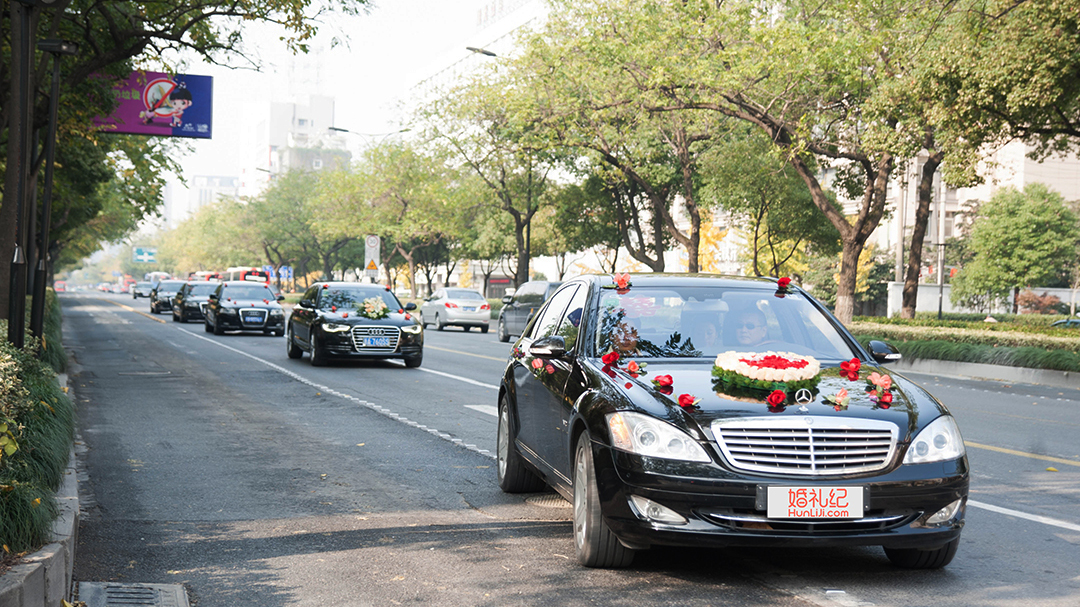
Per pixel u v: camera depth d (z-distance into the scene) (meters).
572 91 29.80
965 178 18.56
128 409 12.10
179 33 17.02
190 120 22.30
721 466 4.63
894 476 4.68
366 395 14.10
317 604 4.59
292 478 7.80
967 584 4.96
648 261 41.16
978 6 18.73
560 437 5.79
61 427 7.66
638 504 4.74
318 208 65.50
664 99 25.30
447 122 43.19
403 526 6.18
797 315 6.18
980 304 55.84
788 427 4.68
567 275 74.88
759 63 22.23
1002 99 17.55
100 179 25.30
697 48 23.78
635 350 5.74
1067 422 12.30
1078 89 17.20
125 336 29.08
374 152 53.88
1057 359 18.94
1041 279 53.62
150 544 5.71
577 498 5.32
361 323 18.67
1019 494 7.40
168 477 7.82
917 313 48.78
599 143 30.91
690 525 4.65
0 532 4.11
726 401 4.88
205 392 14.23
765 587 4.87
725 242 61.16
